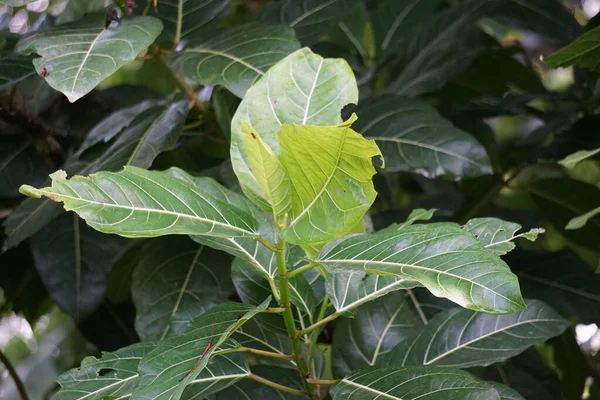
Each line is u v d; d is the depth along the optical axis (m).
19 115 1.44
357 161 0.93
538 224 1.54
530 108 1.57
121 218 0.96
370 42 1.73
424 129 1.32
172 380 0.96
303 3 1.42
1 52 1.25
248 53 1.19
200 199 1.00
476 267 0.94
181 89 1.35
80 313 1.42
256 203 1.02
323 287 1.18
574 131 1.48
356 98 1.04
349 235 1.04
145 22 1.15
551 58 1.22
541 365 1.39
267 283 1.13
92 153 1.35
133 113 1.36
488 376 1.32
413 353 1.16
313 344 1.10
